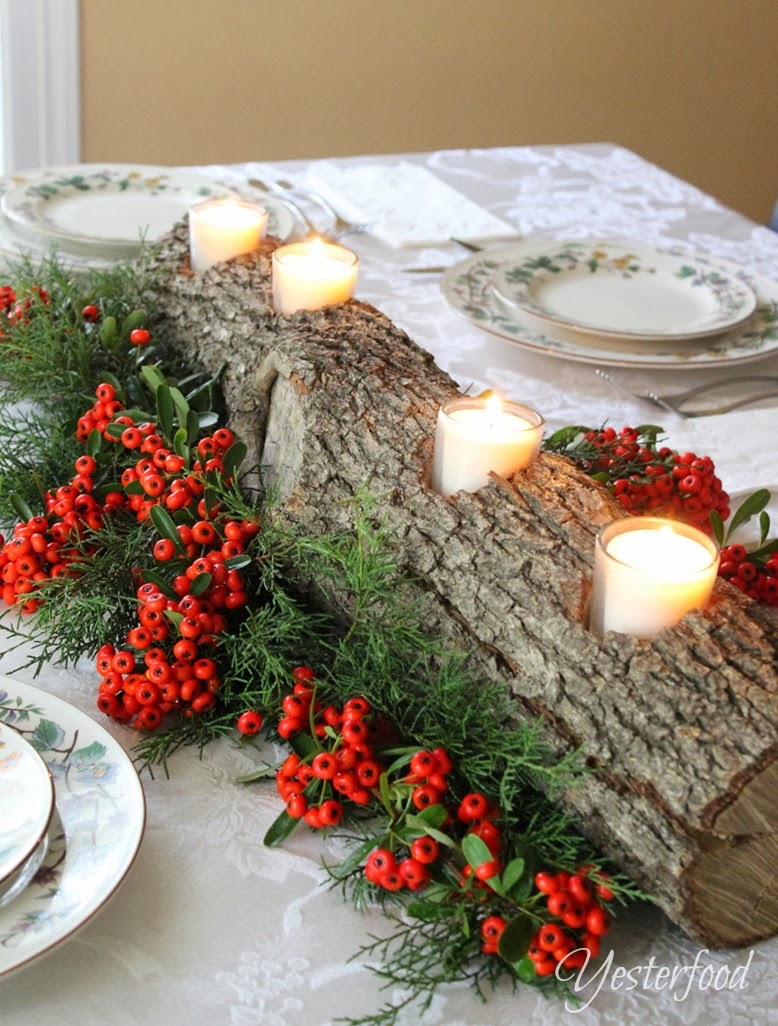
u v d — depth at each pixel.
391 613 0.78
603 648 0.70
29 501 0.99
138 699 0.77
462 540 0.78
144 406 1.03
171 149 2.75
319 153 2.88
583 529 0.78
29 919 0.60
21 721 0.73
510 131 3.03
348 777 0.70
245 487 0.98
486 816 0.68
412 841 0.68
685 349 1.32
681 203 1.84
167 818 0.73
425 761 0.68
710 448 1.16
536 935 0.63
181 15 2.60
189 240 1.25
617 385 1.27
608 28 2.98
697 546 0.75
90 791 0.68
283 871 0.70
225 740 0.79
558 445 0.99
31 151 2.62
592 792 0.67
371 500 0.81
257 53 2.70
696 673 0.67
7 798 0.65
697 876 0.65
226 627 0.83
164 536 0.86
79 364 1.09
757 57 3.16
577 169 1.94
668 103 3.14
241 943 0.65
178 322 1.16
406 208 1.67
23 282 1.17
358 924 0.67
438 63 2.87
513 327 1.33
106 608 0.82
